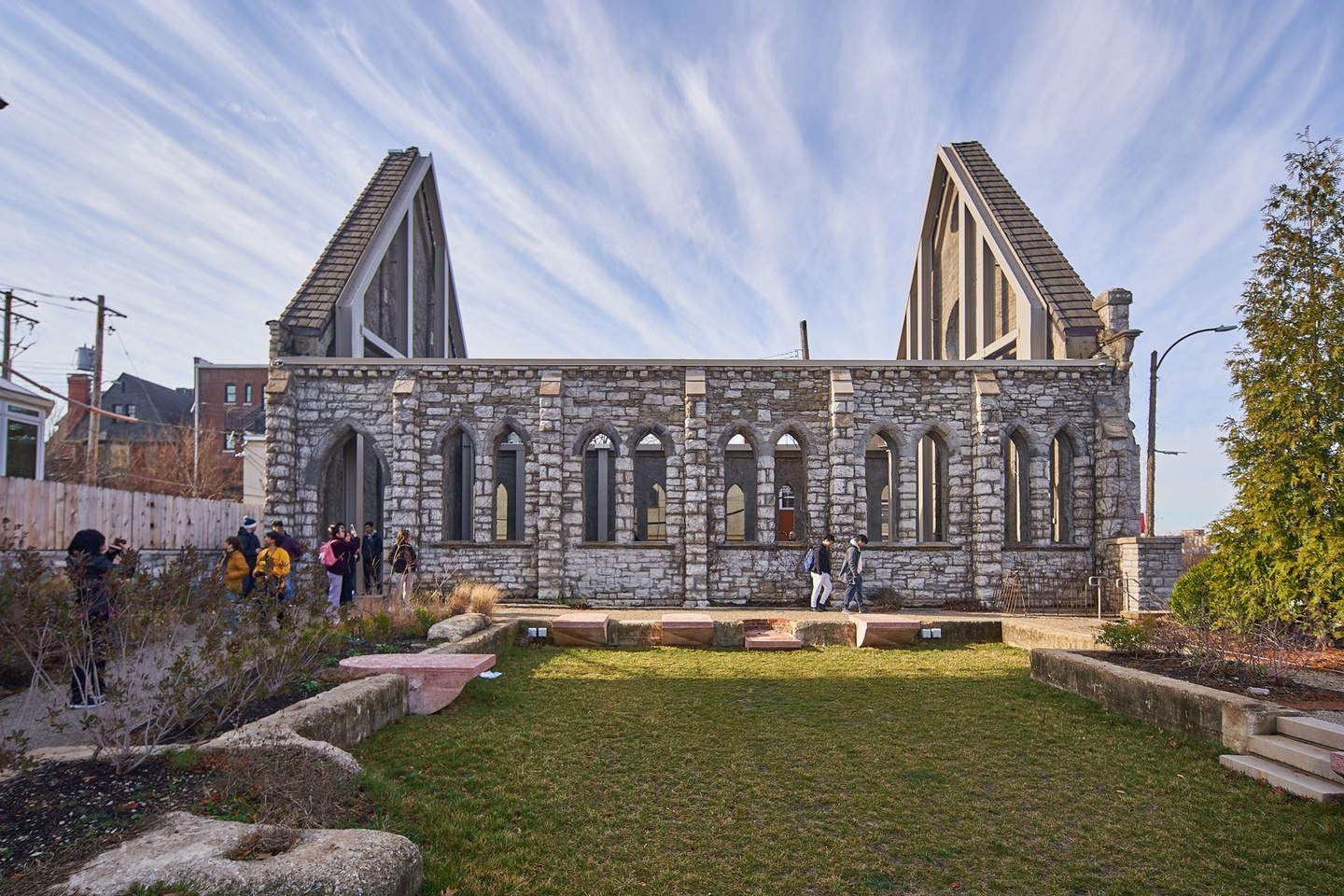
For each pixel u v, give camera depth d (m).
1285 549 14.19
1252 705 9.09
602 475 34.62
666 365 23.00
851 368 22.94
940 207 34.50
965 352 30.41
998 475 22.42
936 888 6.04
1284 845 6.85
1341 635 13.27
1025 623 17.62
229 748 6.74
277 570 14.44
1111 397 23.05
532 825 6.95
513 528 32.84
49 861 4.81
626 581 22.53
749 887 5.96
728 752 9.28
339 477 24.48
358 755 8.54
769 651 16.69
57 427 42.28
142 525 19.94
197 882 4.45
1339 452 13.91
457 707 10.96
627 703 11.66
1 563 10.97
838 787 8.16
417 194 33.25
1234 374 15.25
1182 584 16.31
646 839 6.77
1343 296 13.88
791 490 35.56
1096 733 10.16
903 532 22.94
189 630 11.83
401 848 5.28
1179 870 6.41
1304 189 14.66
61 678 9.21
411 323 31.27
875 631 17.12
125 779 6.22
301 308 24.39
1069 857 6.60
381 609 15.34
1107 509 22.42
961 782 8.34
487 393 23.05
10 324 29.39
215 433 45.88
